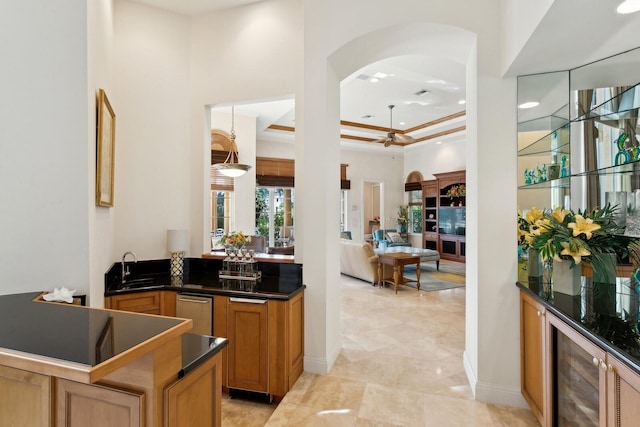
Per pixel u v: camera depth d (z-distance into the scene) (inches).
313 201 110.5
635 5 59.6
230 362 101.0
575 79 86.7
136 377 42.3
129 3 124.0
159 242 128.7
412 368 112.4
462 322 160.9
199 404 50.8
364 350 127.6
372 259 239.6
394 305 190.4
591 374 55.2
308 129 111.3
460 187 335.0
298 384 101.6
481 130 92.8
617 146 80.7
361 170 386.6
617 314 62.6
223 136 232.2
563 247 76.5
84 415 44.3
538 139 90.9
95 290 84.3
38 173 74.1
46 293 70.8
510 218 91.3
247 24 128.6
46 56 74.1
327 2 108.9
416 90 221.6
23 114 73.2
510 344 90.7
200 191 133.2
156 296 108.2
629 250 79.2
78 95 75.9
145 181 126.0
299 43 122.3
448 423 82.9
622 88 80.8
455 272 289.1
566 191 89.7
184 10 131.3
